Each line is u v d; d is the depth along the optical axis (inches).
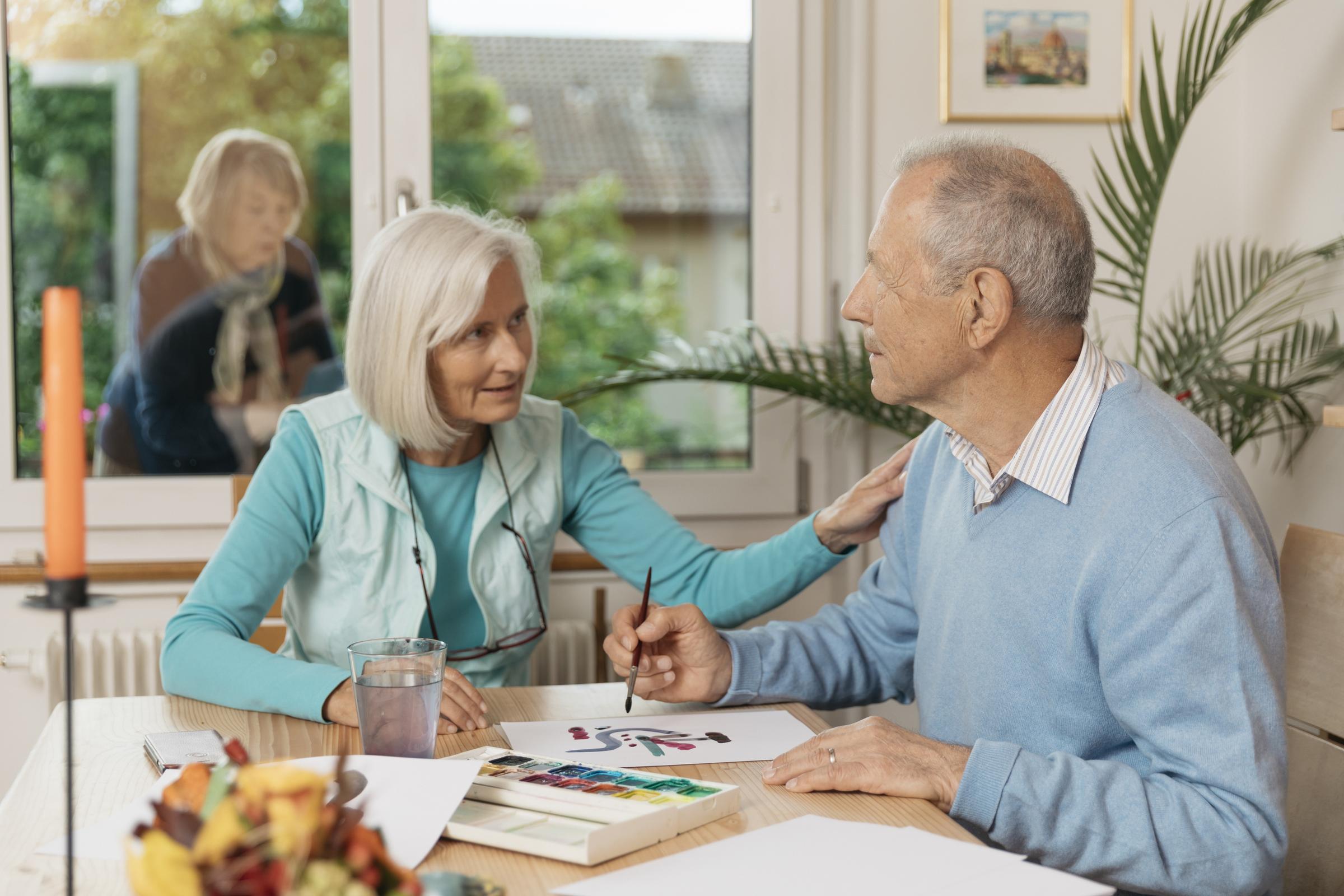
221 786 22.2
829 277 93.7
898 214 42.7
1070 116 91.0
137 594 85.0
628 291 94.3
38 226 85.7
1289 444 82.4
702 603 61.2
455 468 59.6
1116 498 39.9
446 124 90.7
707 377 82.4
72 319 24.7
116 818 34.5
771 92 91.8
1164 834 36.1
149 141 86.5
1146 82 80.7
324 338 89.4
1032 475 42.1
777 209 92.5
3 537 85.5
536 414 64.2
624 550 63.9
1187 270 92.0
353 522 56.9
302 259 88.7
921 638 48.8
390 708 37.5
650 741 43.4
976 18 90.4
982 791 36.8
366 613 56.9
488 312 55.0
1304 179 82.6
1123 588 38.9
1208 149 91.3
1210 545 37.8
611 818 32.7
